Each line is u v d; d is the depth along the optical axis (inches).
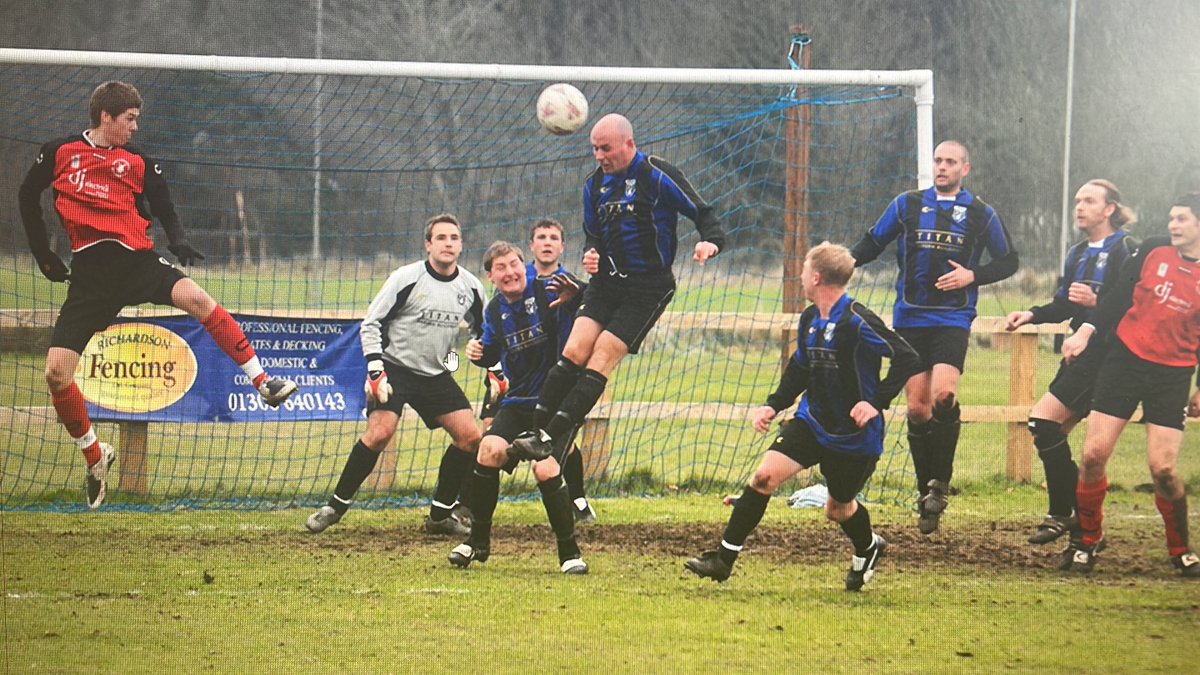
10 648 617.6
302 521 973.8
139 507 1020.5
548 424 785.6
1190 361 791.1
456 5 2645.2
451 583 763.4
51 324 1093.8
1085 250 891.4
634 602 720.3
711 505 1063.0
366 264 2488.9
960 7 2327.8
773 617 689.0
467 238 2338.8
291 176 2421.3
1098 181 887.7
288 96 2305.6
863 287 2234.3
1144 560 853.2
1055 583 785.6
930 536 936.9
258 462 1244.5
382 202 2468.0
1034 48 2293.3
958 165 933.2
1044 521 860.0
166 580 768.9
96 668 585.9
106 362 1059.9
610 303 807.7
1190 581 792.3
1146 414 809.5
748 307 2252.7
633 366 1972.2
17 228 2065.7
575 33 2578.7
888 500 1104.2
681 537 919.0
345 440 1384.1
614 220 789.9
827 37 2347.4
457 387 922.7
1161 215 1899.6
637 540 907.4
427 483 1158.3
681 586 762.2
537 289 826.2
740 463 1266.0
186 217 2389.3
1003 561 852.0
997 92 2330.2
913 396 948.0
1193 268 779.4
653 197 782.5
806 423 705.0
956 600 736.3
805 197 1239.5
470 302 920.3
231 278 2310.5
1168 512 807.7
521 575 789.9
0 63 1005.8
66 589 743.1
